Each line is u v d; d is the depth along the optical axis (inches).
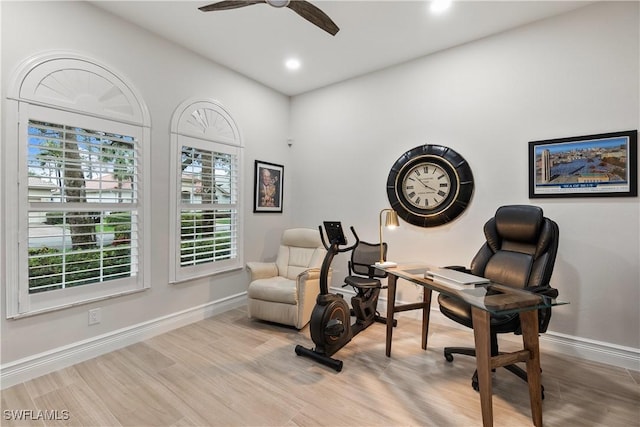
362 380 84.3
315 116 164.9
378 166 142.3
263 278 135.4
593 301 95.7
